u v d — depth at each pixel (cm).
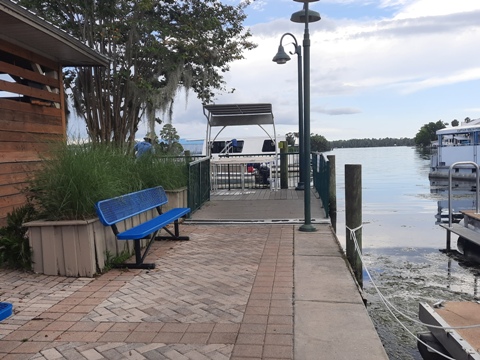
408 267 747
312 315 420
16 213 596
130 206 625
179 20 1525
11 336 384
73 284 524
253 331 387
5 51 782
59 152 595
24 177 791
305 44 773
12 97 848
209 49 1616
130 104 1520
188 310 436
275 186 1481
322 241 720
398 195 1853
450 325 402
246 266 588
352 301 455
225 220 910
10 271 573
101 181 583
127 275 558
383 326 509
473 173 2402
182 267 589
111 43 1450
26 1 1312
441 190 2067
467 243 825
